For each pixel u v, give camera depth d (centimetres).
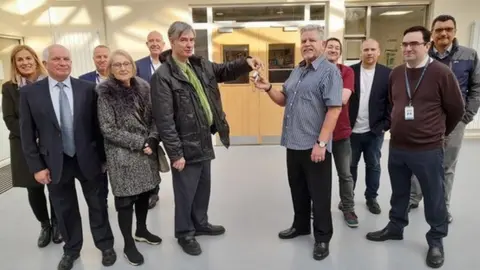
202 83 234
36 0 511
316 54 211
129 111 211
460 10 518
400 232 249
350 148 280
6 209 326
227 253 242
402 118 216
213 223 287
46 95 200
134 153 214
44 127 201
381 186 360
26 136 201
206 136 232
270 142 563
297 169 235
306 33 210
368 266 222
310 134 216
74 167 213
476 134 559
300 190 247
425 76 205
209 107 235
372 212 298
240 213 306
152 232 274
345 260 229
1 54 487
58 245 259
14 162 241
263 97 553
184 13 523
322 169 221
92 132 215
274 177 400
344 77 253
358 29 546
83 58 526
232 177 403
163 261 234
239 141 564
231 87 552
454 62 246
